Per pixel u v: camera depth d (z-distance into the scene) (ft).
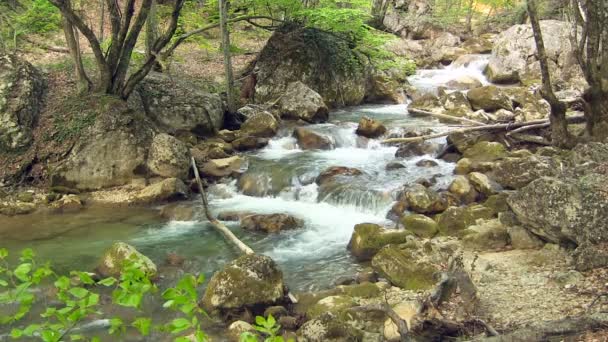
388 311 18.49
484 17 104.94
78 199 37.76
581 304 19.95
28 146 40.06
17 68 41.75
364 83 64.08
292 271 27.78
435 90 66.33
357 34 61.21
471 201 34.22
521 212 26.84
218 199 38.65
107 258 26.43
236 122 52.06
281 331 21.72
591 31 34.27
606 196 23.82
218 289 23.11
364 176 38.75
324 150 46.29
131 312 23.16
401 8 105.50
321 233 32.55
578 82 61.21
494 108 53.57
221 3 50.37
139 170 40.73
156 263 28.58
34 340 20.58
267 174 39.99
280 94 58.54
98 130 40.40
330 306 22.57
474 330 19.07
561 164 32.94
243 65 65.87
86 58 52.75
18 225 33.99
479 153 39.63
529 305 20.62
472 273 24.26
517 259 25.55
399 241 29.07
